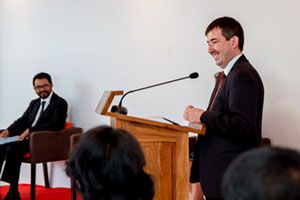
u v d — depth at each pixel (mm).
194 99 3646
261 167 649
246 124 1874
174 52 3775
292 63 3094
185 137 1971
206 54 3559
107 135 990
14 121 4902
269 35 3191
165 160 1966
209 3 3531
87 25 4461
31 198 3906
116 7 4215
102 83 4359
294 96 3092
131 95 4102
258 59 3246
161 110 3881
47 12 4785
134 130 1927
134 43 4078
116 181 954
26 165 5031
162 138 1957
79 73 4547
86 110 4500
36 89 4484
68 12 4609
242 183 654
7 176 3939
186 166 1976
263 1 3217
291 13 3086
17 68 5098
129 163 962
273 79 3176
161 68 3875
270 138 3193
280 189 624
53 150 4051
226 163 1950
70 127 4449
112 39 4258
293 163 647
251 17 3279
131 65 4109
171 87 3807
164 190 1957
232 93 1943
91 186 958
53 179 4781
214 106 2068
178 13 3740
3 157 4180
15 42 5102
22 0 5004
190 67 3666
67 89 4652
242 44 2113
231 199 669
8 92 5203
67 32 4629
